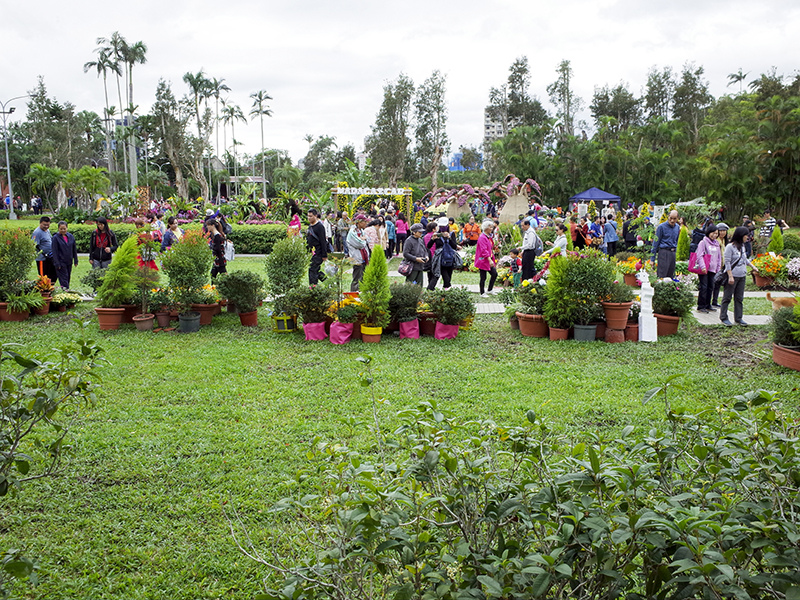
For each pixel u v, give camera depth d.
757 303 11.20
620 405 5.29
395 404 5.32
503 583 1.59
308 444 4.44
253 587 2.83
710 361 6.92
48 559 3.01
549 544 1.83
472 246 18.38
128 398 5.46
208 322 8.95
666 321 8.37
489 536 1.91
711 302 10.71
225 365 6.62
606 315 8.03
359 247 11.00
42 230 11.55
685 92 67.31
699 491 1.98
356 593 1.95
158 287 8.80
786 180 35.00
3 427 2.35
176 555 3.09
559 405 5.28
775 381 6.01
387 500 1.84
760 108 37.09
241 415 5.07
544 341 8.02
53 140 68.62
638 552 1.80
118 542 3.21
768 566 1.76
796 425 2.16
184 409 5.19
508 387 5.84
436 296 8.03
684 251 14.97
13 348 2.37
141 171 76.94
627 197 47.22
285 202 28.56
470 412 5.08
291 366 6.66
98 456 4.21
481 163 87.56
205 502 3.59
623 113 71.69
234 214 28.47
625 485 1.73
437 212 29.28
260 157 92.12
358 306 7.87
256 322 9.02
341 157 93.06
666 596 1.83
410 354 7.23
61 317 9.34
